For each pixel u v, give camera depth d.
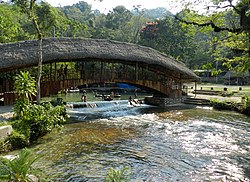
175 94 27.73
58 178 7.98
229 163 9.72
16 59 16.39
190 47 54.00
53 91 19.84
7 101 16.98
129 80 24.34
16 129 10.77
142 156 10.34
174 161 9.86
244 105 20.89
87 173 8.46
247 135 13.84
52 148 10.88
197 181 8.15
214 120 18.02
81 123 16.38
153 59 23.75
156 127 15.62
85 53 19.62
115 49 22.16
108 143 12.02
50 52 17.97
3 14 27.67
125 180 5.70
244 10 7.79
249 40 8.20
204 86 42.12
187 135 13.75
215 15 8.98
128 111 21.81
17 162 5.91
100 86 43.88
